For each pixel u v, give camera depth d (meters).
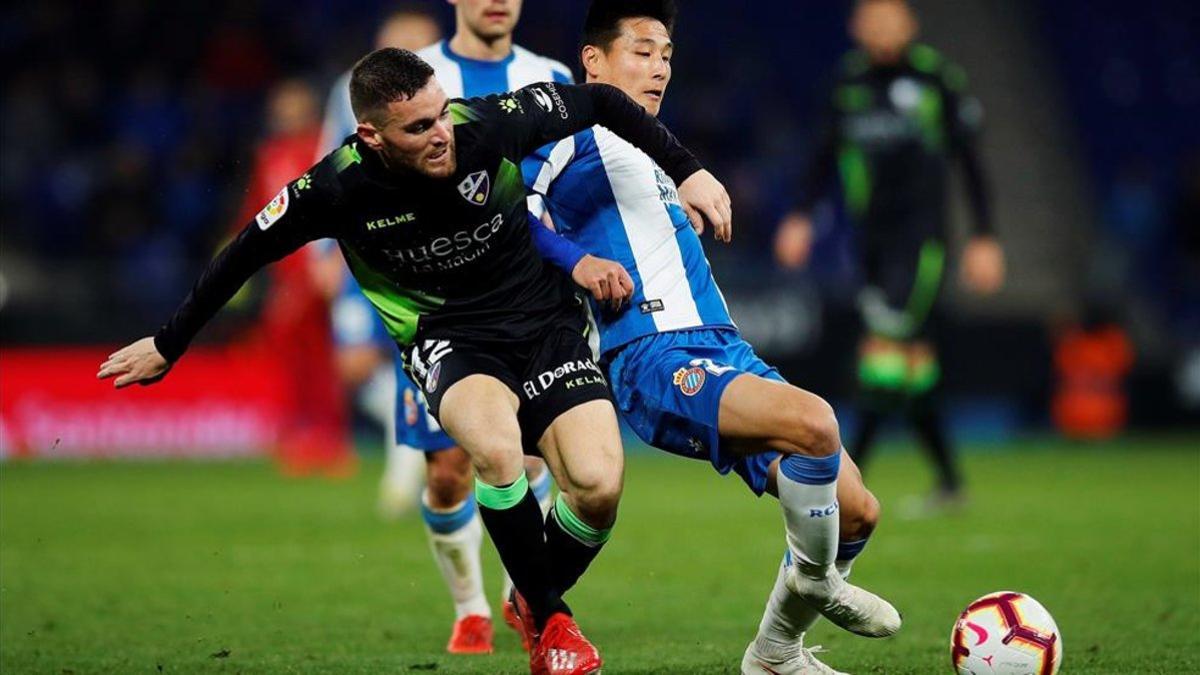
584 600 24.78
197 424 57.31
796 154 78.19
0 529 35.00
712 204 17.72
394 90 16.12
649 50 19.03
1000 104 86.38
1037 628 16.25
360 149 16.98
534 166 18.94
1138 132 87.00
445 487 20.27
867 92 37.69
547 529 17.91
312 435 50.06
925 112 37.44
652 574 27.81
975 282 38.47
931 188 37.41
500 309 17.77
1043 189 83.94
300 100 43.22
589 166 18.77
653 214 18.64
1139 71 88.62
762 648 17.34
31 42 72.62
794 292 62.16
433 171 16.59
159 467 53.66
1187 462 55.22
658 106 19.30
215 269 17.42
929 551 30.47
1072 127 86.44
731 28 86.00
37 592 25.73
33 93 70.81
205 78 72.50
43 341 56.88
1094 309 68.00
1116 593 24.84
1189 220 75.69
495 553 31.22
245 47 72.81
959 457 57.84
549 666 16.48
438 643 21.02
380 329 36.41
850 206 38.19
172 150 69.19
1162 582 26.14
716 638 21.14
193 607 24.16
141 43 73.75
